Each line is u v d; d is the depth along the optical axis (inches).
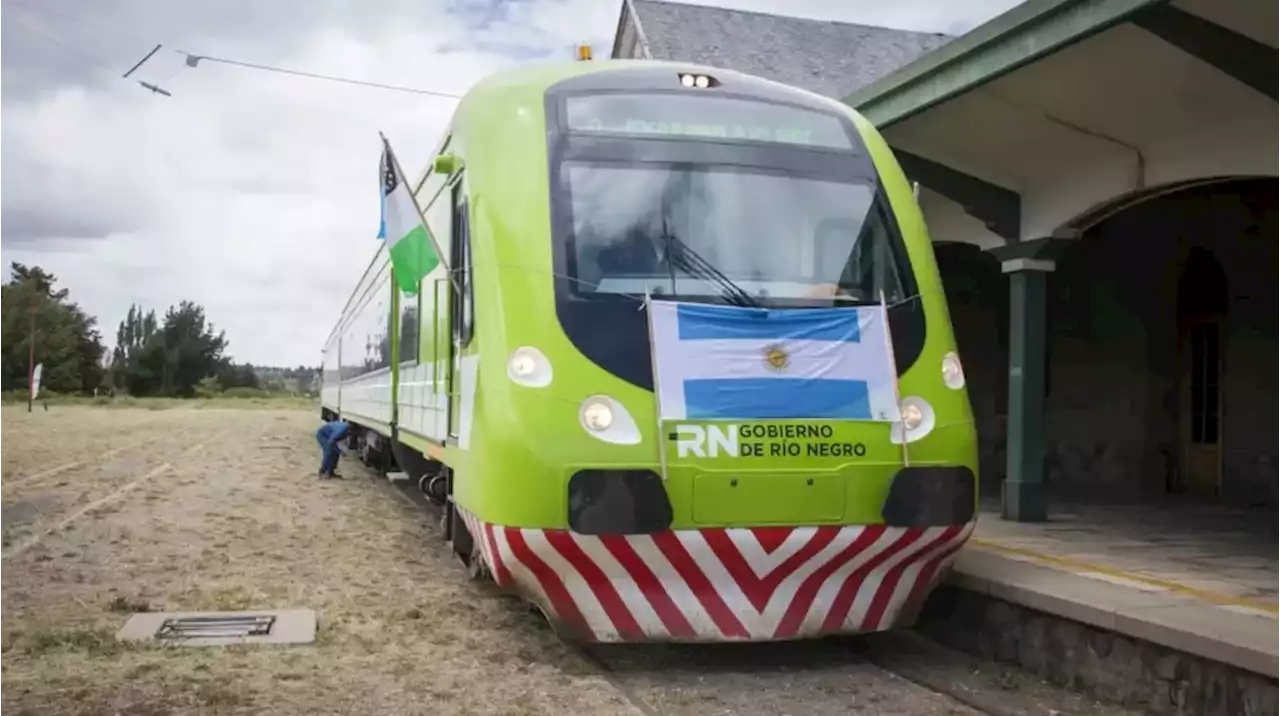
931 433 241.6
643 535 221.9
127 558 371.9
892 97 345.1
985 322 552.4
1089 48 290.2
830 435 232.8
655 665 253.3
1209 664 203.6
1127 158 337.7
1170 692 212.4
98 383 2930.6
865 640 281.1
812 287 248.5
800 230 253.8
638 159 251.8
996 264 552.7
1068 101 322.3
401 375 439.2
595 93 261.4
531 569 228.2
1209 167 309.9
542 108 257.9
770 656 262.8
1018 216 382.0
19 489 575.2
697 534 225.3
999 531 351.3
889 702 226.5
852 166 265.1
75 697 215.2
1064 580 258.4
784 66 694.5
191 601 307.0
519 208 245.0
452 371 292.0
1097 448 513.3
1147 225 492.7
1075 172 356.8
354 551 396.2
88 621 281.0
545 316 231.9
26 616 285.9
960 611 274.7
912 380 244.5
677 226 247.0
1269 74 254.8
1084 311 522.0
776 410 231.5
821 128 269.7
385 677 236.2
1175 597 237.8
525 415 224.8
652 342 230.7
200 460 793.6
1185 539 333.1
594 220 243.3
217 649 256.4
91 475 658.2
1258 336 442.6
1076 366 524.7
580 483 220.4
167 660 244.8
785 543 229.9
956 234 422.3
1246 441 446.6
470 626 283.6
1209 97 296.5
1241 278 449.7
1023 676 246.1
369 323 631.2
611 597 229.8
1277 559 291.0
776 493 227.9
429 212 363.6
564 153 249.9
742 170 255.9
